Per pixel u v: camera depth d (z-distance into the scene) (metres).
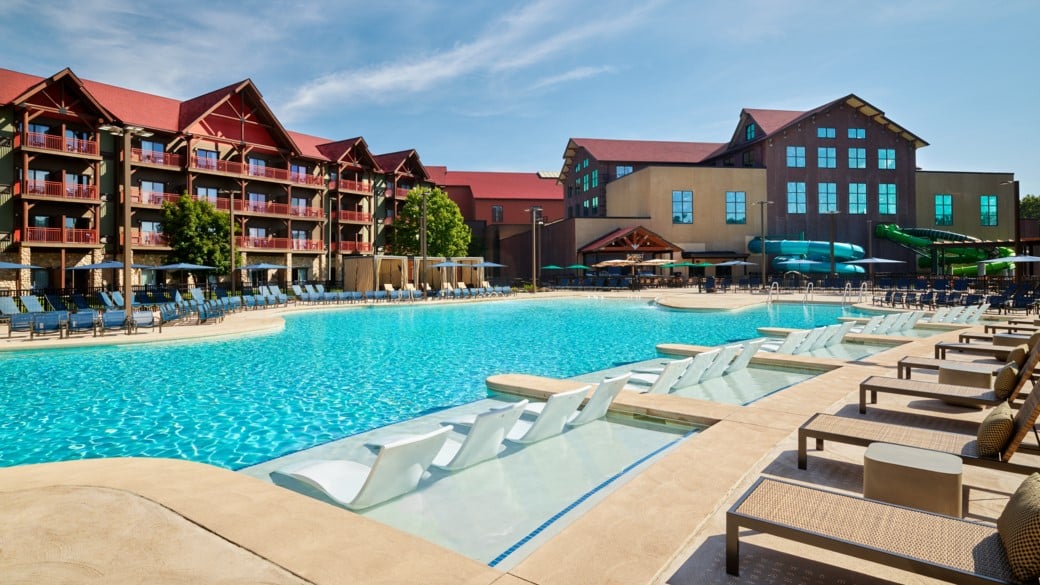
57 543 3.88
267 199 46.81
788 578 3.53
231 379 11.77
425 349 15.94
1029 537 2.61
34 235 33.66
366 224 54.06
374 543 3.88
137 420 8.73
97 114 36.41
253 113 45.81
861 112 57.44
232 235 35.19
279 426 8.42
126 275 19.06
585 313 27.45
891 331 16.91
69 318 16.88
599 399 7.54
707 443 6.15
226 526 4.12
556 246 58.25
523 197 77.50
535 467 6.03
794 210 56.72
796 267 49.84
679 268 54.72
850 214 57.41
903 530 3.21
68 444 7.63
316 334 19.39
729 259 54.97
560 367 13.26
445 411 9.12
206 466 5.52
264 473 6.36
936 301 26.56
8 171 33.66
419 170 60.19
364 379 11.79
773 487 3.88
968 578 2.75
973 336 12.77
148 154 39.38
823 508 3.53
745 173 56.00
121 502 4.56
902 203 58.28
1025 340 11.68
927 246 52.53
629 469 5.97
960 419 6.96
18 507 4.48
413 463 5.05
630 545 3.91
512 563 4.07
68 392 10.56
